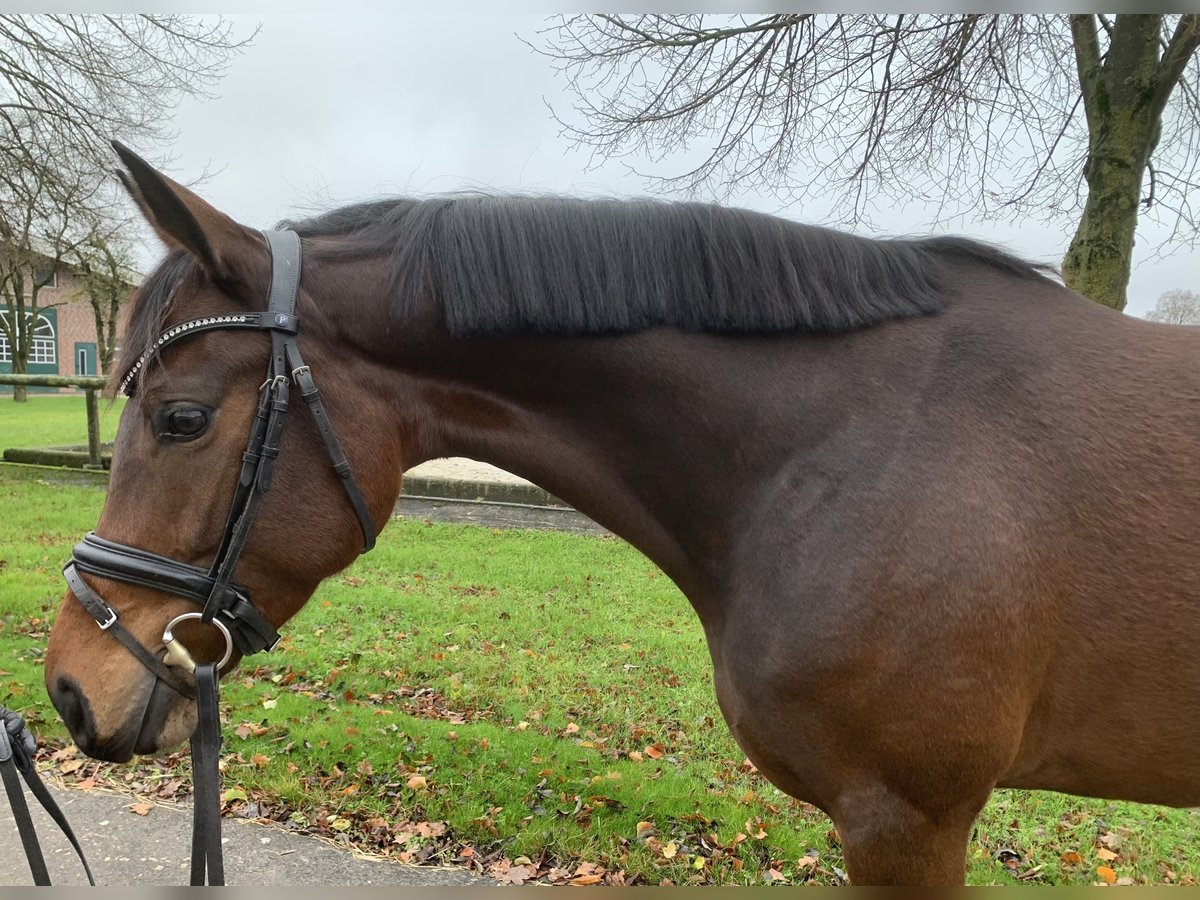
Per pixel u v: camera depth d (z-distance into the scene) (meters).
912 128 5.77
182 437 1.32
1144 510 1.19
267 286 1.38
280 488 1.38
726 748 3.36
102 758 1.33
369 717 3.47
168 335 1.31
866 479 1.27
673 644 4.61
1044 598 1.21
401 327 1.47
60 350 39.50
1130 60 5.18
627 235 1.44
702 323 1.42
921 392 1.30
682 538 1.52
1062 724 1.30
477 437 1.56
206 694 1.35
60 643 1.37
